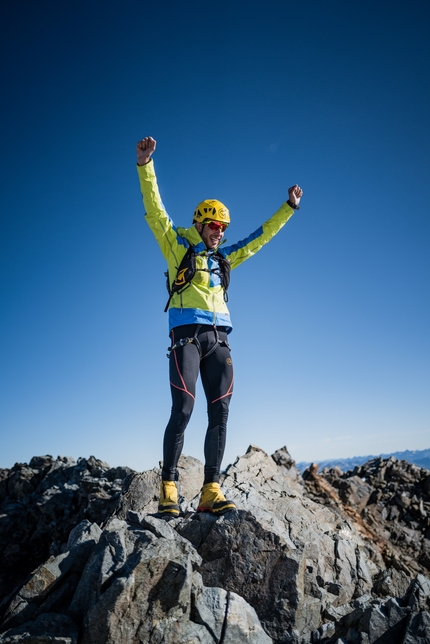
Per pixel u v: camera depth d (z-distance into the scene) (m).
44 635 3.56
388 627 4.27
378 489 11.55
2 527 10.02
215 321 5.20
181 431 5.01
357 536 7.42
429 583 4.65
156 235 5.22
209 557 4.74
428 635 4.09
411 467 12.36
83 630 3.71
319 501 10.23
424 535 10.01
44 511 9.80
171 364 5.12
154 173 4.97
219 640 3.87
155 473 6.79
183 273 5.12
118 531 4.22
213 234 5.27
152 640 3.73
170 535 4.49
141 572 3.81
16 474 11.79
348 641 4.30
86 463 11.59
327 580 5.39
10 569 9.34
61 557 4.25
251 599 4.56
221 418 5.23
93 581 3.90
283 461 11.35
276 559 4.62
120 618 3.69
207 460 5.19
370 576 5.95
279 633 4.43
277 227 5.83
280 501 6.63
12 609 3.93
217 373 5.26
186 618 3.90
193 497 6.88
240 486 6.91
